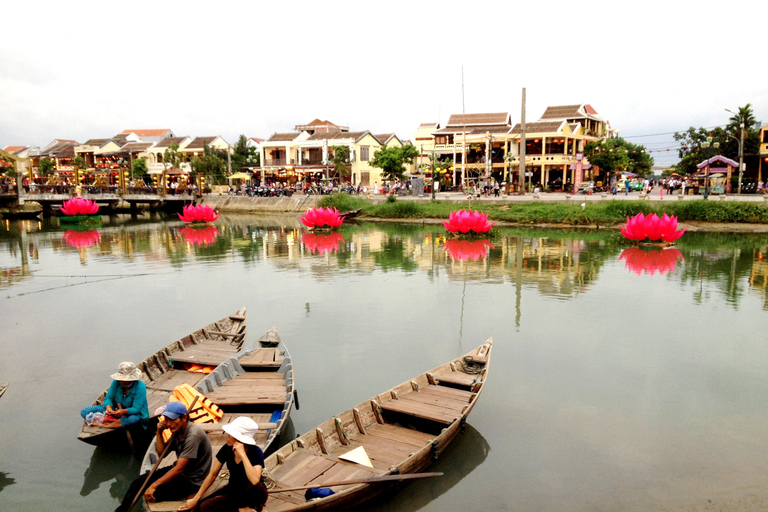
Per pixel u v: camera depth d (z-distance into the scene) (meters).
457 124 56.53
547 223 33.22
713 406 8.44
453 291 16.08
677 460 6.94
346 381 9.39
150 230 34.78
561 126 46.66
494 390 9.05
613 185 38.91
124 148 73.81
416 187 45.88
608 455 7.09
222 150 66.56
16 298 15.55
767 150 40.50
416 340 11.55
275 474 5.93
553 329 12.27
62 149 79.69
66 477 6.66
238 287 16.86
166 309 14.23
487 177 44.41
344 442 6.89
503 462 6.95
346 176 56.00
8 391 9.01
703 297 15.16
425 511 6.01
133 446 6.93
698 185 38.88
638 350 10.90
